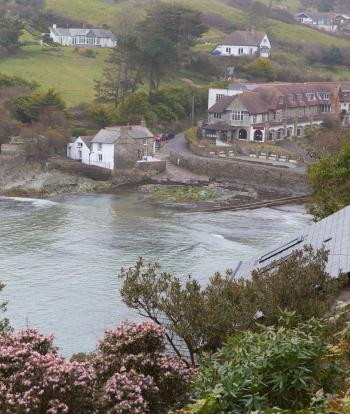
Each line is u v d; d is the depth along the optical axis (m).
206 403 14.14
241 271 37.06
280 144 119.12
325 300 23.25
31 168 98.88
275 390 15.16
